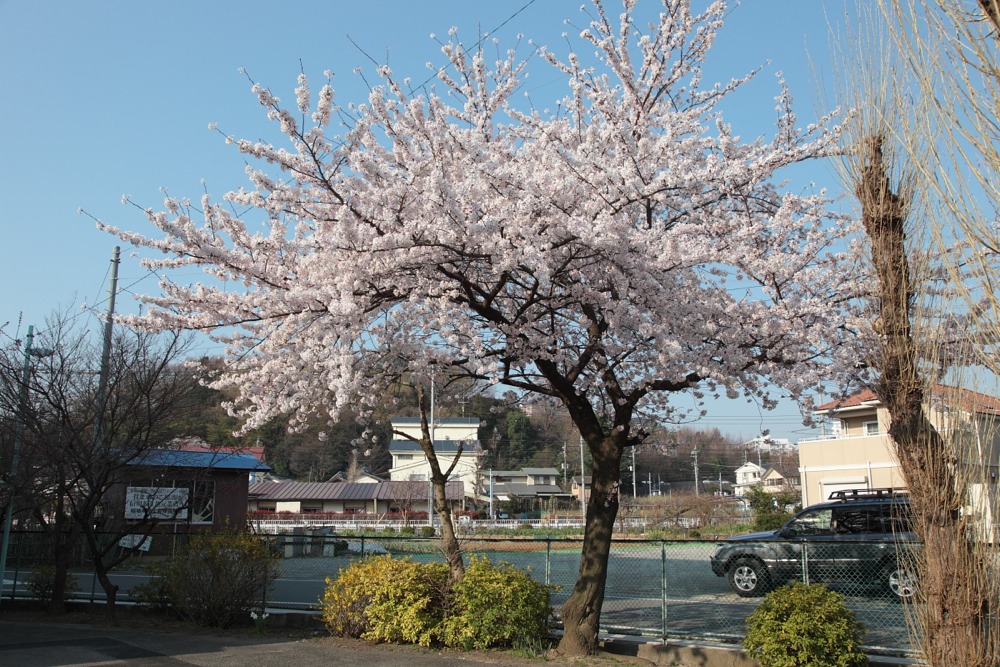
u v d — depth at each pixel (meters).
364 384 7.69
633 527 30.77
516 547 20.80
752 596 11.76
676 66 8.55
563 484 58.09
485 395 10.47
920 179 4.72
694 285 7.67
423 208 6.81
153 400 10.28
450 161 7.23
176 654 7.66
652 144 7.79
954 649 4.52
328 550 20.78
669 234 7.48
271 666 7.11
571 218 6.63
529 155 8.04
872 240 5.14
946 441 4.70
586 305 7.71
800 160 7.57
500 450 55.88
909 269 4.97
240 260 7.00
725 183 7.73
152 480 11.08
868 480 21.06
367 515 41.69
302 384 7.09
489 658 7.43
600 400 9.55
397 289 7.23
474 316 8.55
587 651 7.44
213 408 16.59
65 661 7.29
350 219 6.64
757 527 24.28
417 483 40.94
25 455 9.78
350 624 8.58
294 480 53.03
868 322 5.39
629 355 8.11
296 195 6.89
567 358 7.59
